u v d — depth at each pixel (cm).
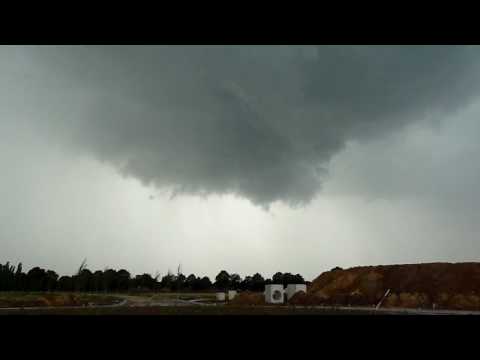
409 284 6444
